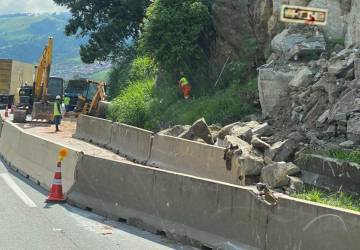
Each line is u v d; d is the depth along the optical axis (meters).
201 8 26.69
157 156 17.92
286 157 14.55
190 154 16.02
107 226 10.23
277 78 19.33
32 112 35.62
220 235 8.29
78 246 8.68
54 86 42.69
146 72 36.91
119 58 46.06
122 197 10.73
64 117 39.16
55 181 12.60
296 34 20.78
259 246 7.58
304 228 6.95
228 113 22.16
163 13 26.80
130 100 29.50
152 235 9.58
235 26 25.97
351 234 6.37
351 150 13.48
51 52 36.22
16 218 10.61
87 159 12.09
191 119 23.42
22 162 17.59
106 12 46.50
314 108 16.61
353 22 18.30
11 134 20.94
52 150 14.93
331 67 16.38
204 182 8.78
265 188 7.71
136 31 45.94
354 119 14.41
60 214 11.18
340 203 11.23
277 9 22.92
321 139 15.13
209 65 27.48
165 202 9.57
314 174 13.26
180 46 26.47
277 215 7.38
